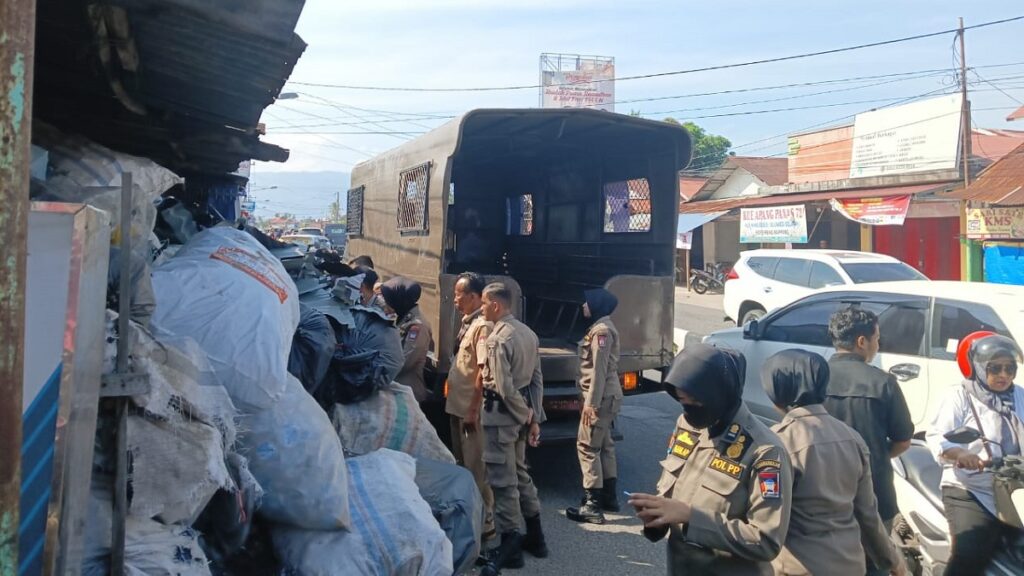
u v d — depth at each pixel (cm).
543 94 4850
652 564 471
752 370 685
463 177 1009
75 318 159
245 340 278
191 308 280
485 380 464
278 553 276
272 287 309
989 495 348
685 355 262
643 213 729
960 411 358
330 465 279
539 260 944
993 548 346
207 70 421
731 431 259
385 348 429
